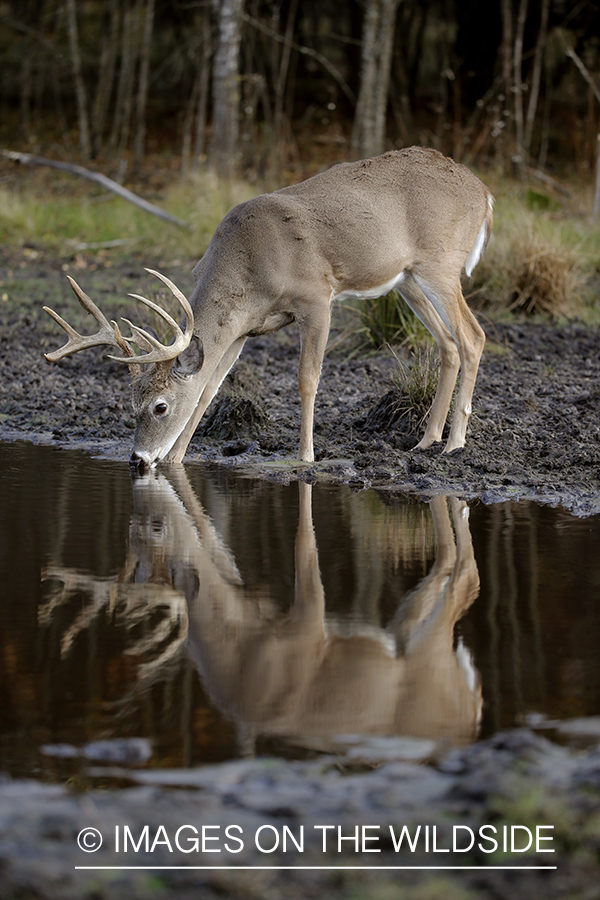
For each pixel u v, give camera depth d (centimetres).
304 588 721
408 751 486
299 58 4841
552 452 1130
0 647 613
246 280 1138
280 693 549
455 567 762
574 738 493
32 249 2653
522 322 1914
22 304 2048
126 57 3934
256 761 476
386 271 1180
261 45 4244
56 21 4772
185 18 4878
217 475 1091
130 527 874
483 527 876
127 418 1348
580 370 1585
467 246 1227
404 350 1683
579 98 4388
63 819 427
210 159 3177
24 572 755
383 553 802
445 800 444
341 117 4588
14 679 566
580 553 795
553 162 3838
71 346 1106
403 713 522
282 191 1177
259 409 1288
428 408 1265
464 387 1194
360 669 583
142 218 2833
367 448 1200
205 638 631
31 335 1802
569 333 1827
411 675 572
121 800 443
